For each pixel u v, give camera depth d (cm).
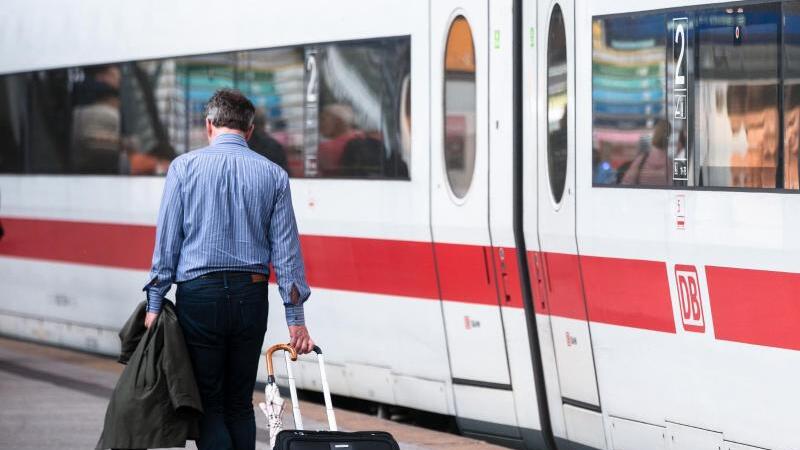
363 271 3712
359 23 3706
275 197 2367
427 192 3494
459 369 3438
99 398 4016
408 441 3431
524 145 3209
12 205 5294
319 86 3850
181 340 2269
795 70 2503
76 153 4947
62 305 5044
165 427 2230
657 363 2775
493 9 3288
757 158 2564
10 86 5309
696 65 2694
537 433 3234
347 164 3756
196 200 2320
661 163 2766
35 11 5181
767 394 2520
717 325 2622
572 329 3036
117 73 4728
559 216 3053
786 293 2491
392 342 3638
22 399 4000
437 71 3466
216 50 4244
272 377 2345
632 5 2847
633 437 2853
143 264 4619
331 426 2322
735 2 2616
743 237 2572
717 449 2631
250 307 2344
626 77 2861
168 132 4478
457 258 3406
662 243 2755
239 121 2397
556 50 3081
